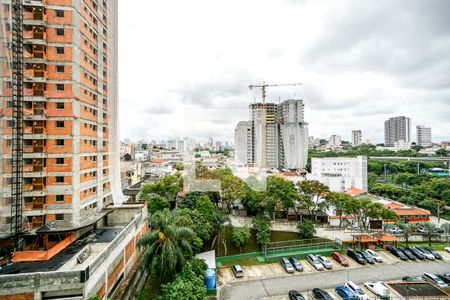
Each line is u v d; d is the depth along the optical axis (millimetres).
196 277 32406
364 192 91688
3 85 35625
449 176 123062
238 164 83000
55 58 38250
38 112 37406
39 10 38031
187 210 46375
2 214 34938
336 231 56531
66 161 37781
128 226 38594
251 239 52312
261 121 113875
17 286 24266
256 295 37094
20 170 35594
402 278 41438
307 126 128250
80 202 39562
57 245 33188
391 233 60344
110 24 53250
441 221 75750
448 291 37719
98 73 46938
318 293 36000
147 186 62750
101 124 47781
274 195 55781
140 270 37781
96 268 27484
